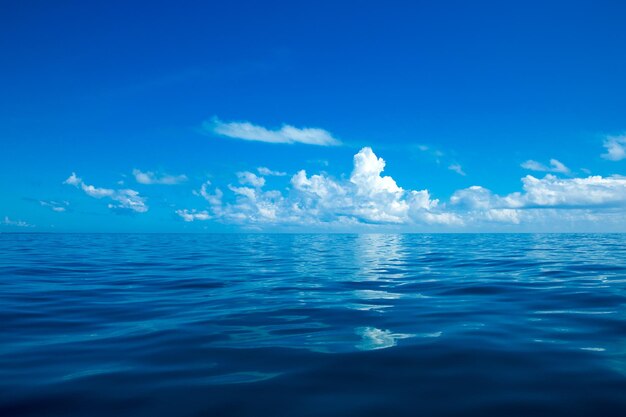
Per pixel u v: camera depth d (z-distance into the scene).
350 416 4.81
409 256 31.30
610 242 55.09
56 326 9.23
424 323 9.34
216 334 8.45
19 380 5.95
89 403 5.18
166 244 54.59
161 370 6.35
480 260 26.47
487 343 7.63
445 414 4.85
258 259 29.28
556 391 5.44
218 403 5.16
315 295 13.36
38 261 26.06
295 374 6.14
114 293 13.88
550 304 11.40
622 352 7.04
